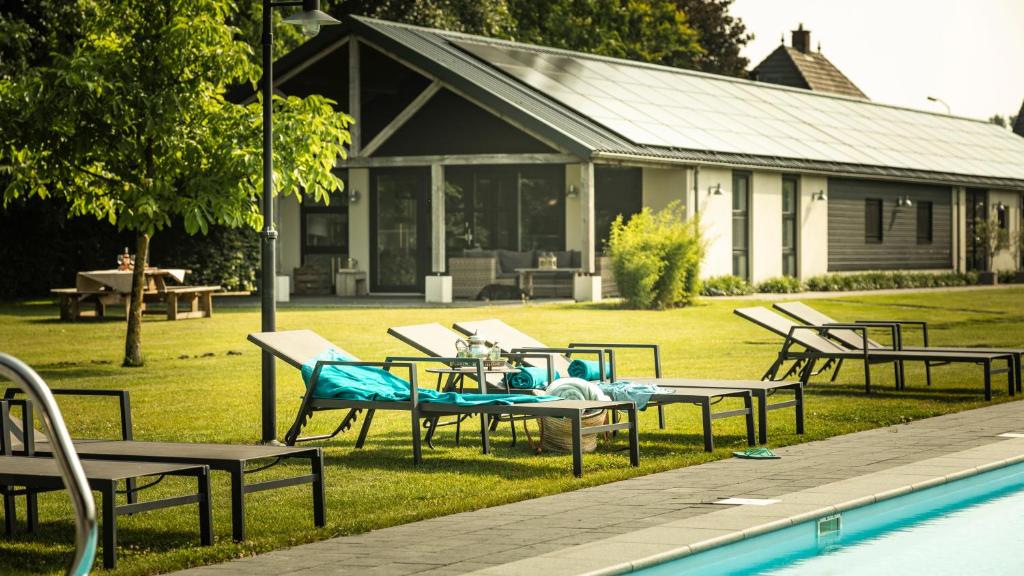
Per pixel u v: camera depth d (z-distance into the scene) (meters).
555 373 9.84
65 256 26.91
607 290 24.59
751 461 7.77
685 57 46.47
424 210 26.83
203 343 16.62
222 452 5.91
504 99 23.75
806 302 24.45
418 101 24.78
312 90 28.34
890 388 12.32
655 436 9.24
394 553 5.21
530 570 4.74
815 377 13.39
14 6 25.70
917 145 35.66
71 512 6.66
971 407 10.58
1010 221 37.59
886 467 7.26
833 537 5.77
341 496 6.83
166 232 27.00
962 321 21.28
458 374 9.32
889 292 29.19
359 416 10.50
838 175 29.77
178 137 13.67
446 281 23.97
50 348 16.16
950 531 5.86
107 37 14.11
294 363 8.48
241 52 13.91
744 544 5.46
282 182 13.19
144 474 5.32
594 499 6.49
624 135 24.25
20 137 13.24
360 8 33.66
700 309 22.00
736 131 28.72
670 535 5.38
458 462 8.05
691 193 25.75
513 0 40.41
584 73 28.44
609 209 26.55
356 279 26.98
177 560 5.19
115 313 21.83
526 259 25.67
